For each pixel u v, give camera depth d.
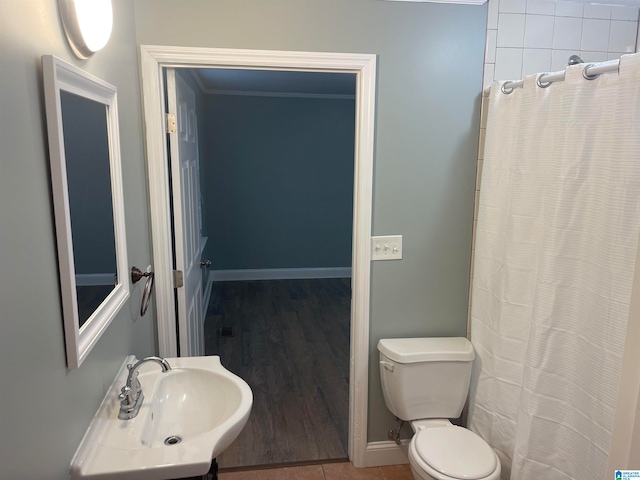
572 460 1.75
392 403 2.27
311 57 2.03
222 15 1.96
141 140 1.98
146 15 1.92
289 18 2.00
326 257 6.01
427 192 2.25
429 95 2.16
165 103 2.11
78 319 1.18
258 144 5.55
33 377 0.95
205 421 1.61
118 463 1.19
